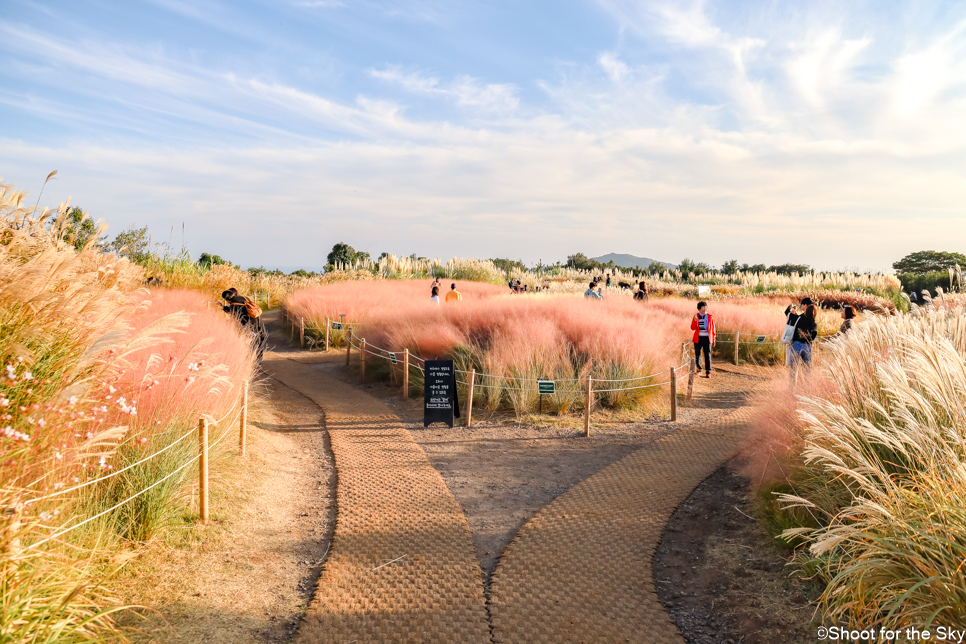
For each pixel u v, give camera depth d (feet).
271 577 12.29
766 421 17.48
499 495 17.75
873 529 10.15
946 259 150.71
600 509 16.14
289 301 61.87
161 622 10.12
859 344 16.79
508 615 10.94
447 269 115.75
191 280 58.80
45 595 8.72
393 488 17.88
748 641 10.06
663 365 32.48
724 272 183.62
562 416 27.45
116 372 13.12
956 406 11.37
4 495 8.80
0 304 11.22
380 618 10.76
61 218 14.84
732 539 13.92
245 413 19.11
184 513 14.16
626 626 10.64
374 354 37.40
